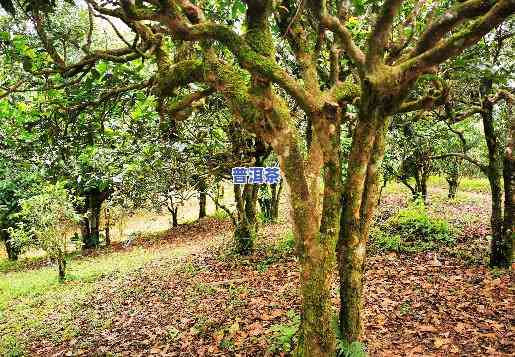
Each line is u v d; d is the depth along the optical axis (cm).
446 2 549
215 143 996
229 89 321
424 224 1116
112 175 883
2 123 566
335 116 339
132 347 639
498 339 525
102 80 484
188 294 848
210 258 1148
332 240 356
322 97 380
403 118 1027
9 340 772
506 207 779
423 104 395
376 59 312
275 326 562
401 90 326
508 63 744
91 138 602
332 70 477
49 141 589
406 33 540
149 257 1509
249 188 1129
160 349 609
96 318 816
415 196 1595
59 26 513
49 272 1464
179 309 770
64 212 1274
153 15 264
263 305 706
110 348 651
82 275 1301
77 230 2488
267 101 312
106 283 1137
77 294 1059
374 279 786
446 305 638
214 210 2684
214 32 284
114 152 876
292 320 594
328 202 356
